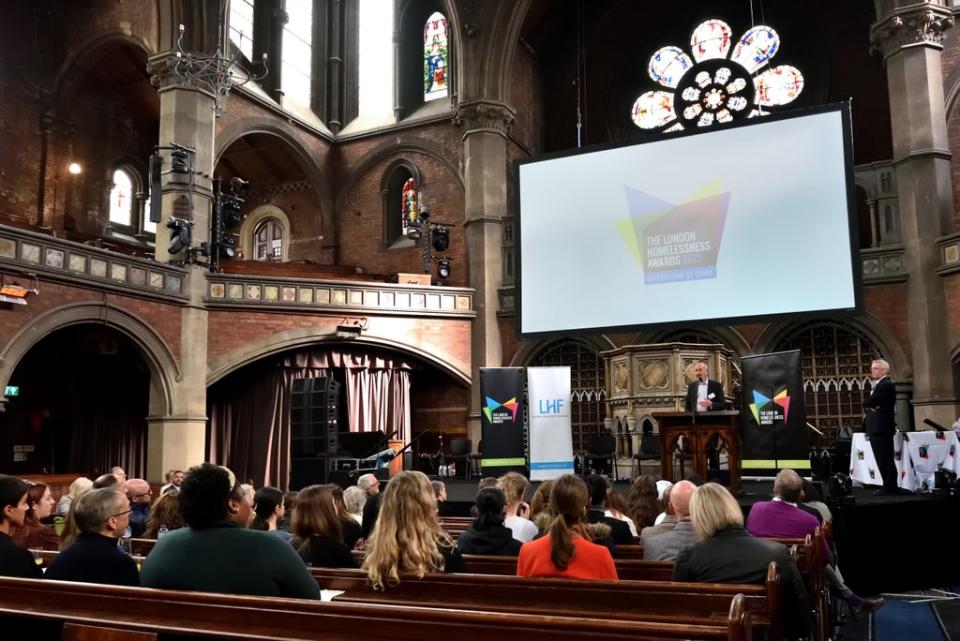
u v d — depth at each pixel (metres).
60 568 3.49
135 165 22.59
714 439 11.48
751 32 22.91
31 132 19.72
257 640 2.41
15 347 13.70
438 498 7.15
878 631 7.12
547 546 3.93
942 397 15.74
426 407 21.23
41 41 20.23
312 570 3.89
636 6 24.12
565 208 17.08
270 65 22.83
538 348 20.05
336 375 20.28
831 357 17.48
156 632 2.56
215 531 3.29
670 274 16.02
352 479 14.54
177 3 18.08
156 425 16.75
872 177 17.28
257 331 18.28
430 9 24.16
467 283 20.81
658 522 6.05
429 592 3.54
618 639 2.20
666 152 16.30
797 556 4.64
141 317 16.23
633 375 15.41
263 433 19.02
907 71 16.88
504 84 21.00
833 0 21.92
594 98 24.19
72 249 14.73
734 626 2.11
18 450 19.09
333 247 23.92
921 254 16.27
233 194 18.30
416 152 23.16
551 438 13.15
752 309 15.24
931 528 9.30
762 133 15.52
